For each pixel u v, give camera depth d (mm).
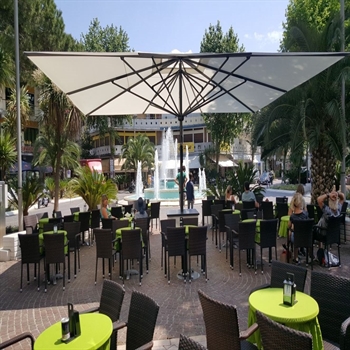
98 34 31109
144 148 38062
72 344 2350
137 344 2684
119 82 6445
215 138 29516
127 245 5668
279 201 10672
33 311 4621
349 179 25828
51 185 20703
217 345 2643
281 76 6004
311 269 6062
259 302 2947
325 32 7871
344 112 7906
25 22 17969
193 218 6754
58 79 5598
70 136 12203
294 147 8125
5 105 19969
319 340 2723
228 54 4953
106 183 11469
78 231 6336
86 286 5605
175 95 7902
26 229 7078
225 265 6574
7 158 12906
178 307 4617
